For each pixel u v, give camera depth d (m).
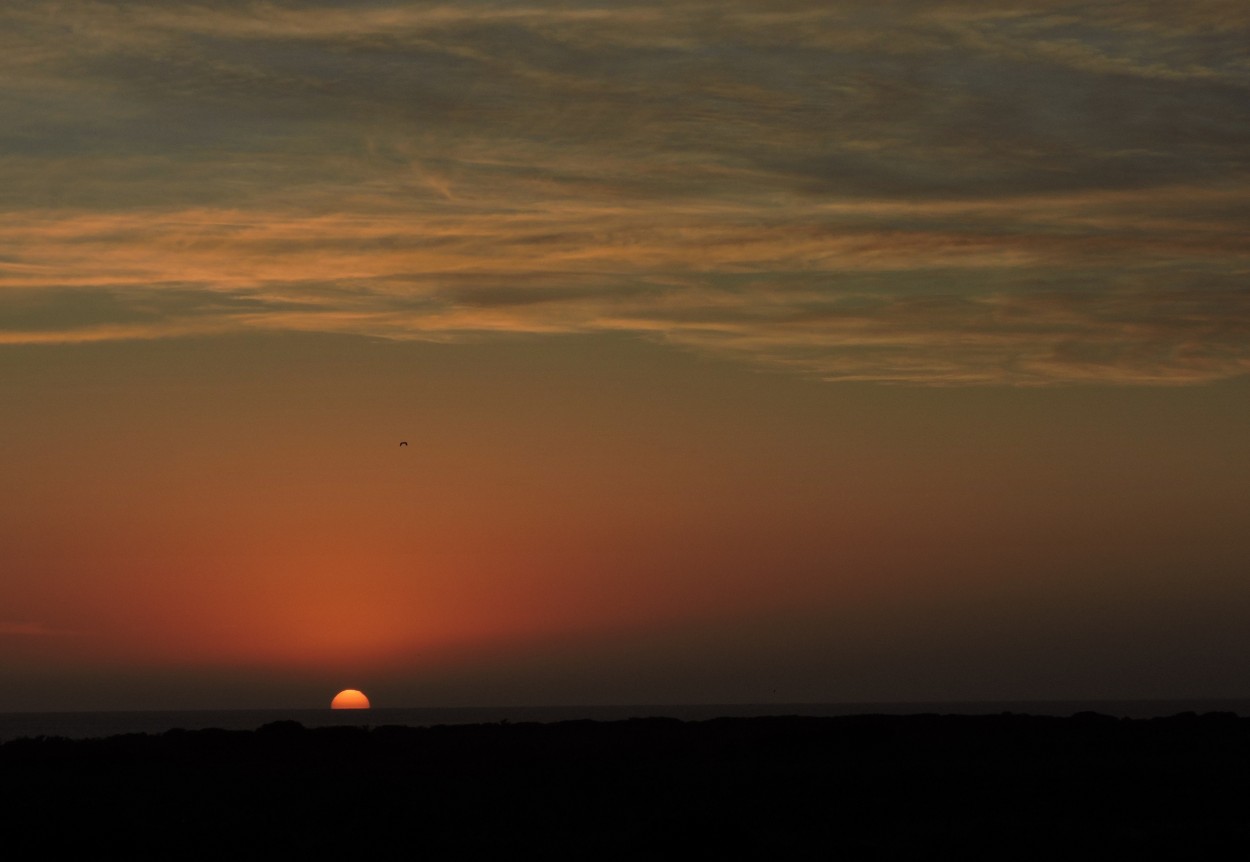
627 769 57.28
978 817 43.22
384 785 50.91
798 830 40.38
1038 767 56.28
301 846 37.28
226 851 36.78
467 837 38.69
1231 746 68.12
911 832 39.41
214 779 54.22
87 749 64.12
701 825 37.16
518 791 49.06
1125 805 45.59
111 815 42.66
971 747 68.25
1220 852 35.31
